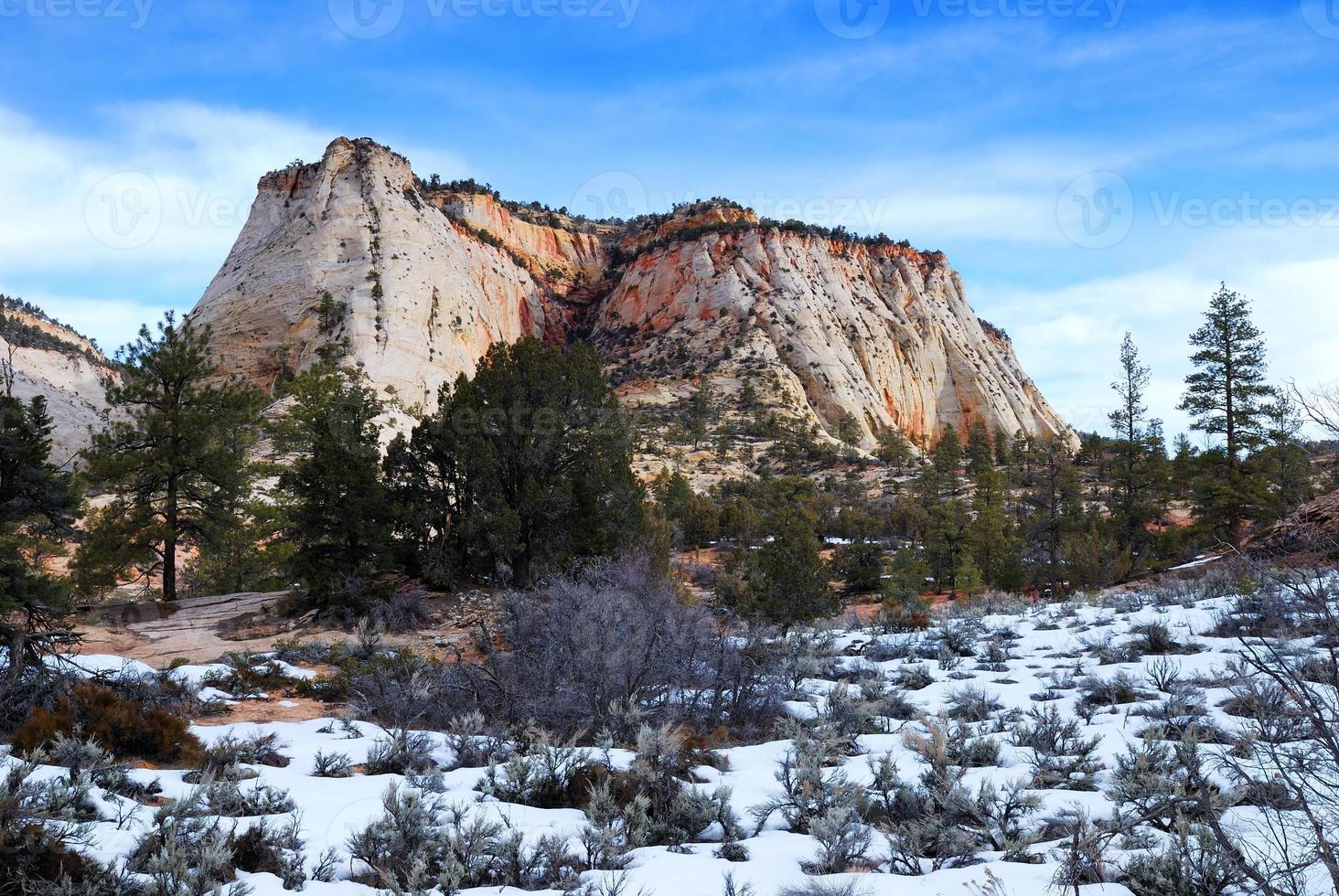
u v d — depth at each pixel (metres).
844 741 7.59
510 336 191.00
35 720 6.90
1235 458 37.53
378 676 10.45
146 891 4.13
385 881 4.39
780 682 9.84
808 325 183.00
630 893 4.36
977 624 14.68
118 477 24.03
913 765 6.86
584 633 9.55
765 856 4.98
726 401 152.25
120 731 7.16
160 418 24.83
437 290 151.12
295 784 6.54
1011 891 4.14
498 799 6.19
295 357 130.00
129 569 26.33
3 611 10.44
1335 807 3.99
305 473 20.38
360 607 18.81
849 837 5.06
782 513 21.91
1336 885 3.34
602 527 22.98
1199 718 7.09
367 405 24.44
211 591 35.03
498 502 21.41
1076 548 32.12
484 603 19.30
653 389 159.12
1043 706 8.66
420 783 6.37
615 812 5.57
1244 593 12.23
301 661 13.88
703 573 39.66
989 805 5.52
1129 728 7.30
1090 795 5.75
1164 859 4.15
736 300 189.75
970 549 43.62
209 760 7.18
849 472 109.88
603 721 8.37
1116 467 56.72
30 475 11.73
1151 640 10.55
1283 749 4.98
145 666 11.70
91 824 5.00
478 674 10.14
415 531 22.31
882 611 20.98
